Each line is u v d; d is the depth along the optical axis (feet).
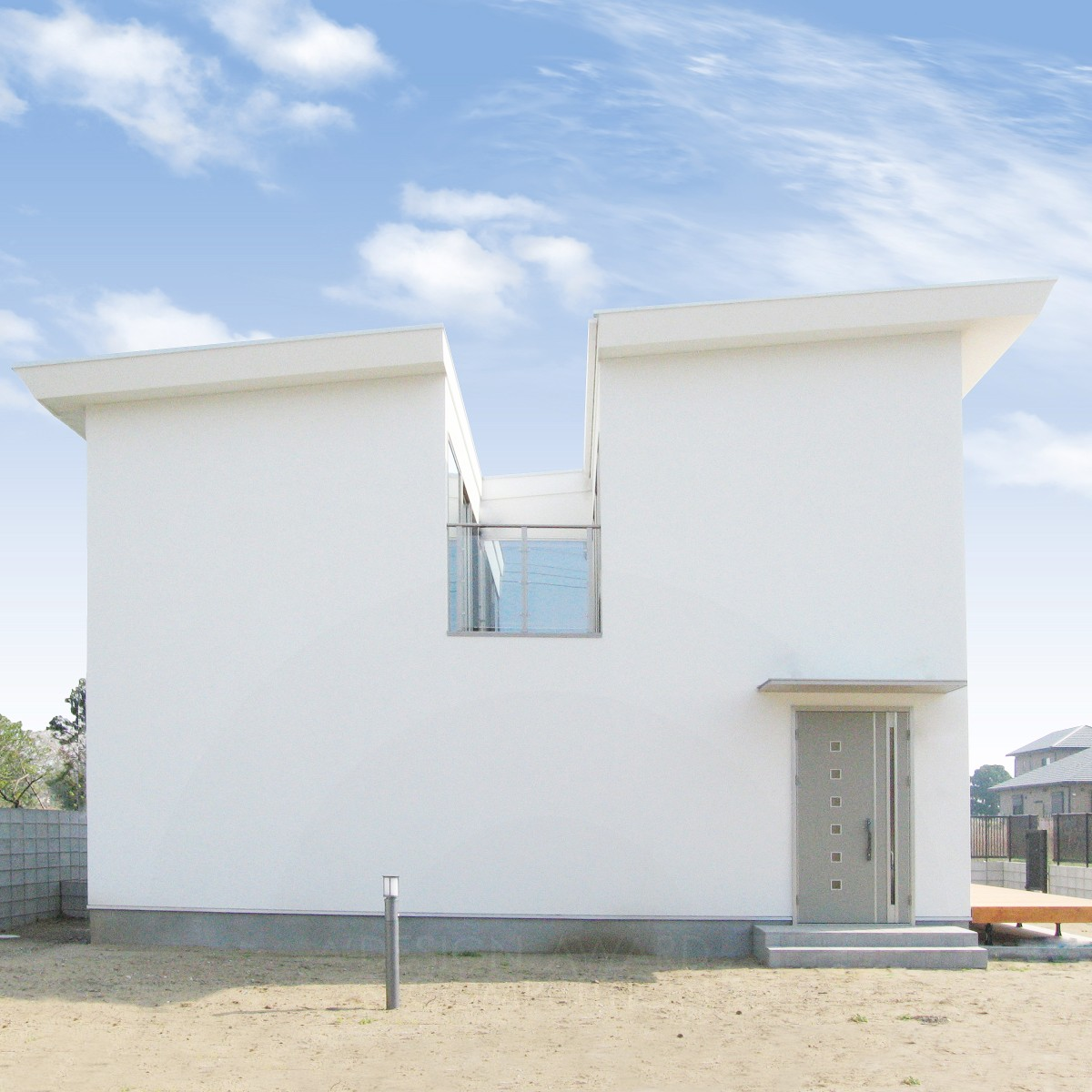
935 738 38.06
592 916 37.73
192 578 40.42
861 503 38.96
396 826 38.55
